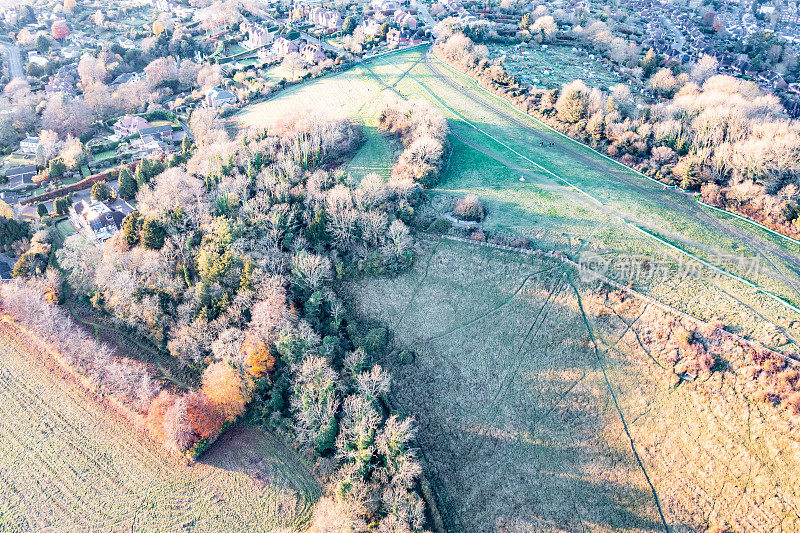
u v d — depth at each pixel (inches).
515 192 6176.2
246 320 4867.1
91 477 4060.0
